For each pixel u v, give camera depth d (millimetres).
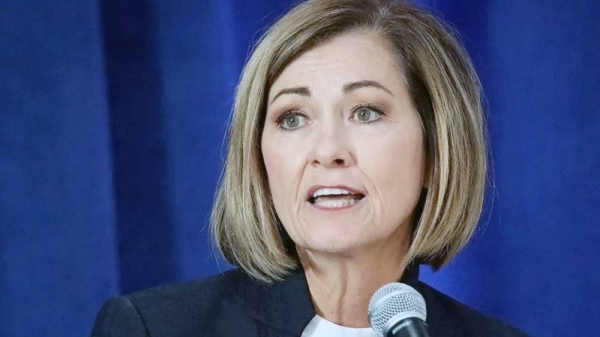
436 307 5621
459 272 7387
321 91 4965
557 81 7348
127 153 7000
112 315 5191
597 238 7324
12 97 6797
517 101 7359
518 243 7375
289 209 4961
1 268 6695
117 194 6977
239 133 5285
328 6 5105
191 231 7059
